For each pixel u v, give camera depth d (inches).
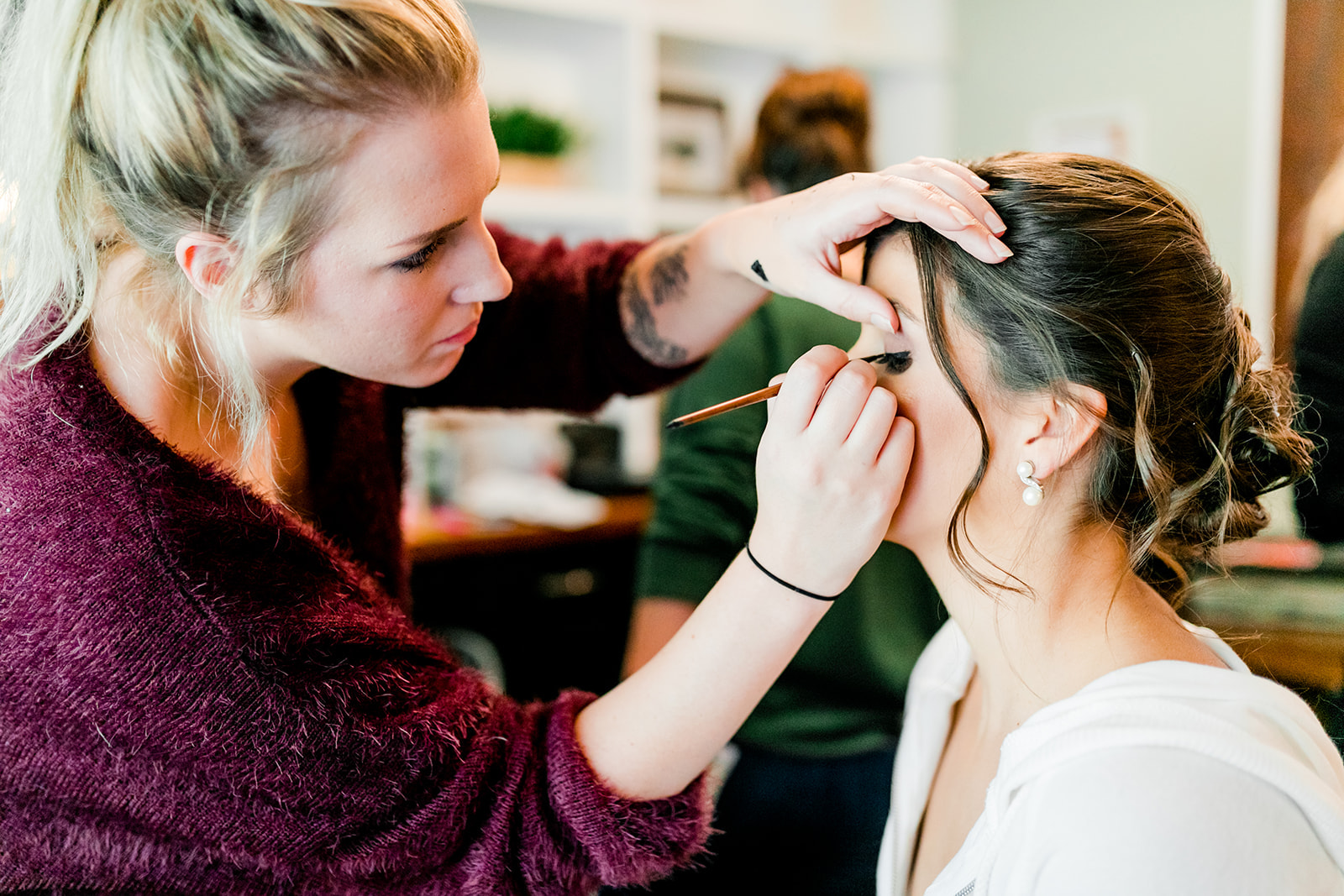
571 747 31.9
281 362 32.6
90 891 29.8
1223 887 22.5
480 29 106.7
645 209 109.1
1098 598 29.7
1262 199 86.5
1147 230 28.7
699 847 33.5
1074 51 109.3
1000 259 27.6
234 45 24.7
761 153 68.8
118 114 25.7
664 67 118.0
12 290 28.6
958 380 28.9
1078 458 29.4
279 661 28.0
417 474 104.6
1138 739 24.4
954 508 30.4
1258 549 55.3
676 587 54.2
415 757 29.5
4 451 27.5
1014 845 25.9
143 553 26.8
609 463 111.1
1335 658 47.4
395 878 31.1
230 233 27.0
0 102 28.0
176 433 30.9
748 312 40.9
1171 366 28.9
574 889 32.1
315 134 25.6
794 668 54.5
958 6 121.8
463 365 42.1
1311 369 57.0
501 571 98.4
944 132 125.2
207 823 28.8
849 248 34.2
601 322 42.8
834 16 120.0
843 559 29.3
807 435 28.2
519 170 104.4
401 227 27.5
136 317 29.5
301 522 31.4
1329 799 23.3
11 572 27.0
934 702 37.3
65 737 27.7
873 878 52.4
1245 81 93.4
